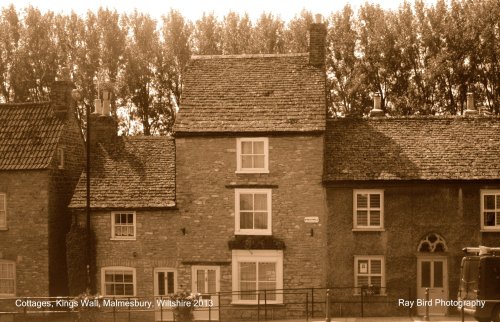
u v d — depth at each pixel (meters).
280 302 34.47
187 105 36.41
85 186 37.84
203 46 56.94
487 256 28.88
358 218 34.66
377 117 38.06
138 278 36.34
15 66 56.47
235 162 35.19
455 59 51.75
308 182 34.69
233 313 34.78
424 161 34.91
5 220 38.00
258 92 36.72
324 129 34.50
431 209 34.34
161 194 36.66
